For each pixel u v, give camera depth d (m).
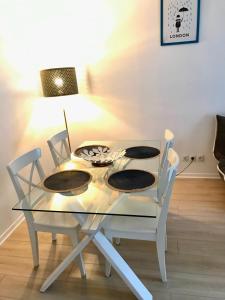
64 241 2.12
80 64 2.95
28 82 2.69
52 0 2.76
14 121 2.45
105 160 1.94
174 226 2.20
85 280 1.71
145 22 2.66
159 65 2.78
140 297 1.50
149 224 1.60
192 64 2.70
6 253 2.03
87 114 3.15
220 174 2.69
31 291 1.67
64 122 3.23
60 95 2.64
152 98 2.92
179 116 2.92
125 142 2.52
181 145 3.03
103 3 2.67
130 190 1.53
